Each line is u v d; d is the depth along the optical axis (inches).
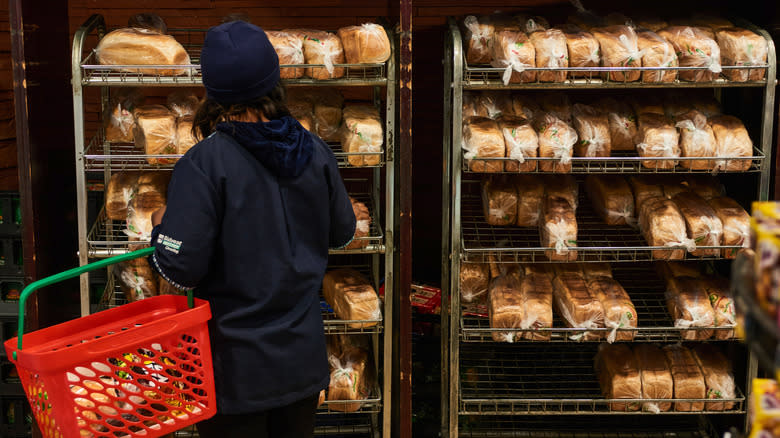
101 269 116.0
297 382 73.9
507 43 99.4
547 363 124.6
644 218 107.7
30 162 95.0
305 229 73.7
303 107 107.3
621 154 114.5
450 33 106.3
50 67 103.7
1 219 111.7
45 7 101.6
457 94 99.7
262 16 126.5
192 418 70.9
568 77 102.5
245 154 69.1
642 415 125.4
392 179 102.1
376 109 109.3
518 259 113.9
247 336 71.1
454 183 102.8
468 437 118.0
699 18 113.7
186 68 97.0
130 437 68.1
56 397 62.3
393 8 107.5
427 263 135.8
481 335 107.4
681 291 108.7
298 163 70.7
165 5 124.7
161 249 67.4
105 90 117.7
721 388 107.3
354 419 124.4
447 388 116.9
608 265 115.0
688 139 102.9
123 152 117.1
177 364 68.6
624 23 109.9
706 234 102.9
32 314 98.0
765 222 35.2
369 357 117.5
